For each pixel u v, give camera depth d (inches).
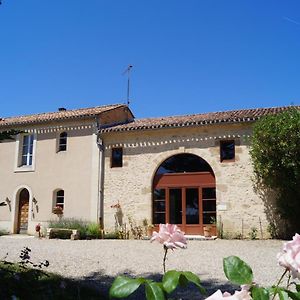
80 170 661.3
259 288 54.2
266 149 517.0
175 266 340.2
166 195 615.5
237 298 50.6
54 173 681.0
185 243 76.0
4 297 182.5
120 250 443.2
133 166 632.4
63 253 412.5
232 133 588.7
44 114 784.3
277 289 55.6
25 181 700.7
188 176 611.5
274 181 523.5
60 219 656.4
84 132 673.6
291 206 523.8
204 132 604.7
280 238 540.4
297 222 531.2
